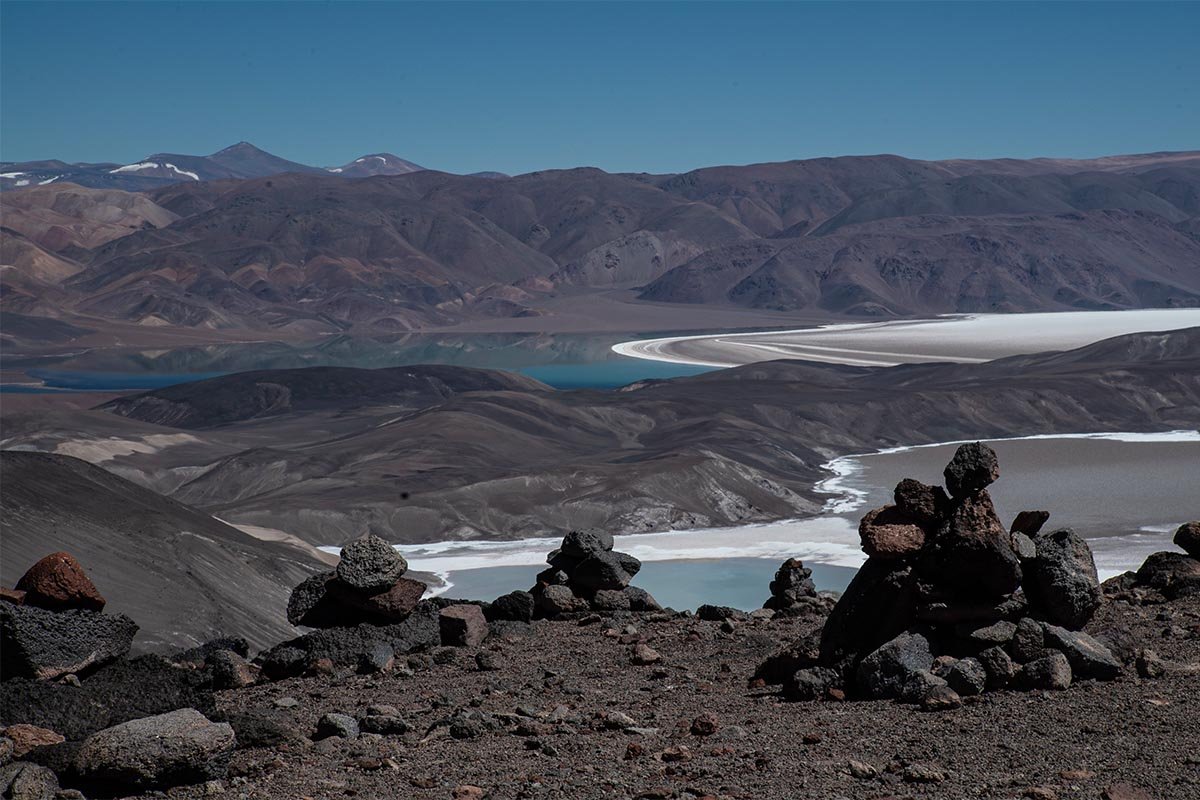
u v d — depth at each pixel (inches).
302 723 465.7
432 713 475.5
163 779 364.2
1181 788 324.5
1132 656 484.4
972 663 454.0
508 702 492.7
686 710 466.9
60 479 2139.5
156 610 1752.0
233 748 396.5
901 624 490.9
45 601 474.3
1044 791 321.7
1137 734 380.2
